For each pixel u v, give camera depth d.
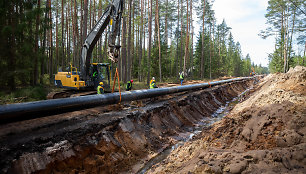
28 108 5.40
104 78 11.93
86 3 16.17
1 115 4.83
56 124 6.71
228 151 5.01
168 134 9.05
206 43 45.16
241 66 71.81
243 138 5.74
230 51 69.25
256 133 5.65
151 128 8.66
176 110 11.41
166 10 32.41
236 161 3.92
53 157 4.94
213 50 47.44
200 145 6.35
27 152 4.73
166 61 35.53
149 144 7.69
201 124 11.34
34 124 6.55
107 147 6.29
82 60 10.46
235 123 7.21
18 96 6.27
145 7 29.73
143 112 9.00
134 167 6.34
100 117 7.77
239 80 30.66
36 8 6.90
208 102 15.70
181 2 31.03
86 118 7.59
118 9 8.53
